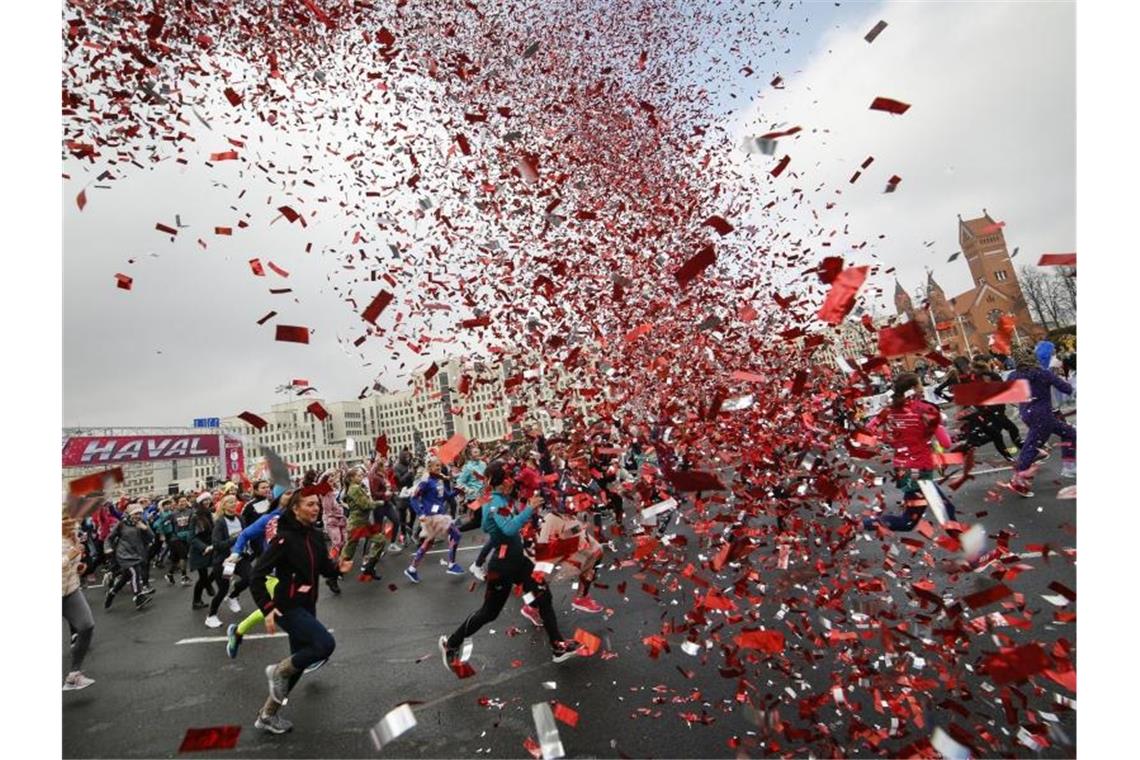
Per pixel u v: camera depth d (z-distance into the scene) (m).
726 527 5.45
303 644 3.42
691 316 7.99
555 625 3.87
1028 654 2.01
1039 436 6.23
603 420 7.27
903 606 3.54
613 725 2.89
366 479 9.71
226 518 6.97
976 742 2.27
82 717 3.85
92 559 12.59
